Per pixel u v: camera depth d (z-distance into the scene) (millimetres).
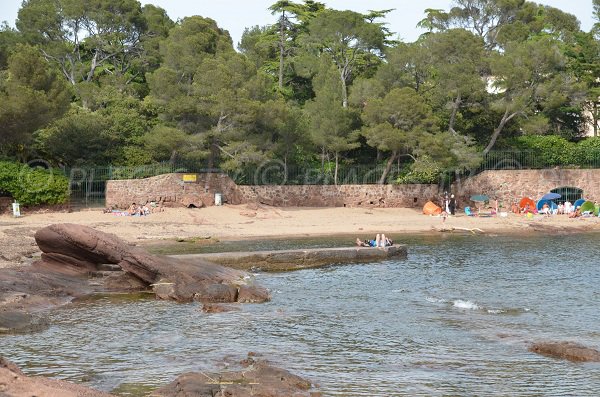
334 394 16625
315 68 76938
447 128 71875
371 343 21438
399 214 62969
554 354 20078
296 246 44156
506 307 26703
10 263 33750
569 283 32031
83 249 30312
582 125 82250
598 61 80750
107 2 81250
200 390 15555
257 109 59438
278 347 20906
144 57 81500
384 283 32281
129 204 58062
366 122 65812
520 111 67062
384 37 85938
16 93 52469
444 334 22562
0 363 14719
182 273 29812
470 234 53281
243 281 31312
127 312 25641
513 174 67188
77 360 19266
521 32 77000
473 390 17125
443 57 68250
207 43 68000
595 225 56812
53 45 80250
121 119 63000
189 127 60688
